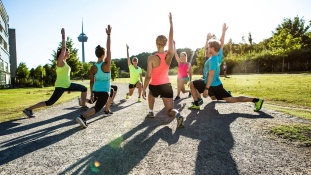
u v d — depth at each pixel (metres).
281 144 2.28
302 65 28.12
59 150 2.34
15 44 47.06
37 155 2.22
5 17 36.19
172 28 3.04
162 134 2.81
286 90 6.82
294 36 35.31
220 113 3.99
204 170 1.76
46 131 3.18
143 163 1.93
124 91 11.68
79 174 1.75
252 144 2.32
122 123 3.53
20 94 11.87
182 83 6.39
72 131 3.12
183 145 2.36
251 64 34.69
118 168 1.84
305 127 2.76
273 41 31.53
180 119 2.90
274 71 31.31
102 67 3.41
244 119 3.41
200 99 5.18
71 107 5.70
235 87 8.91
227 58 37.88
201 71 42.00
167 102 3.15
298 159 1.92
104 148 2.36
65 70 4.12
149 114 3.92
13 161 2.08
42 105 4.18
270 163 1.86
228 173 1.70
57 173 1.79
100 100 3.39
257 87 8.34
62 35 4.02
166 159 2.00
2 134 3.06
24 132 3.15
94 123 3.59
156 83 3.11
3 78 32.97
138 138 2.67
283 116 3.47
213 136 2.64
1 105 6.41
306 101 4.84
